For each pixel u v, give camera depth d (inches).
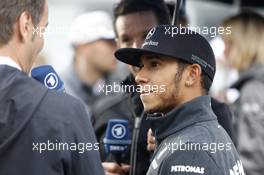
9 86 201.8
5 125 198.2
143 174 259.1
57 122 201.2
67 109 204.2
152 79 227.1
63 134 200.7
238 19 381.1
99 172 207.2
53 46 589.3
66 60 589.3
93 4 695.7
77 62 480.7
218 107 262.8
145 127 259.6
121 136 266.8
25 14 208.2
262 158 349.4
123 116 281.4
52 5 682.2
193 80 227.5
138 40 274.7
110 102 288.8
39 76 221.6
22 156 198.1
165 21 279.6
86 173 203.5
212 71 232.4
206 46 230.8
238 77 372.5
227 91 388.8
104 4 698.2
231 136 262.2
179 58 225.0
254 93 357.1
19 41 208.4
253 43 374.3
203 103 225.6
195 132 218.7
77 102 208.2
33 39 211.3
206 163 212.1
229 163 219.3
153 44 225.5
